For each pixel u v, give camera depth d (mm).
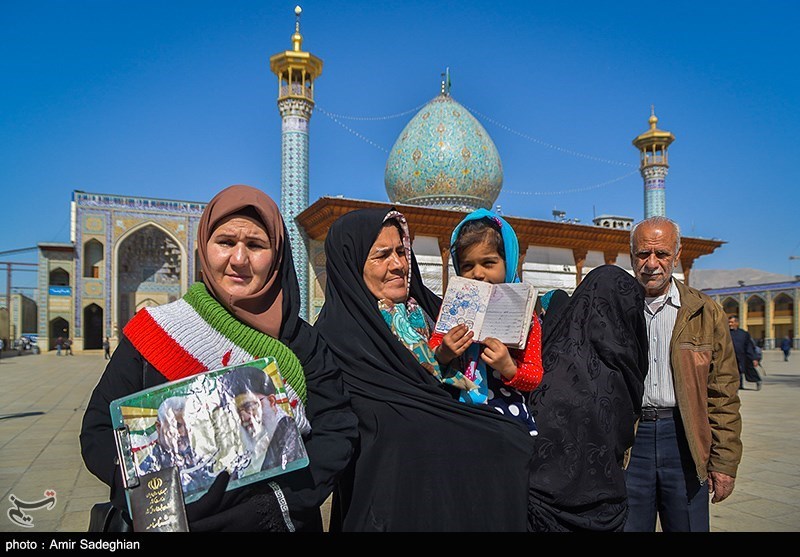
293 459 1273
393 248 1763
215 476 1204
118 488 1222
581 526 1604
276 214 1513
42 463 4645
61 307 24078
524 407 1688
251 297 1437
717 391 2107
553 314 1943
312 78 13031
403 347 1645
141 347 1367
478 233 1792
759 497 3742
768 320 33875
